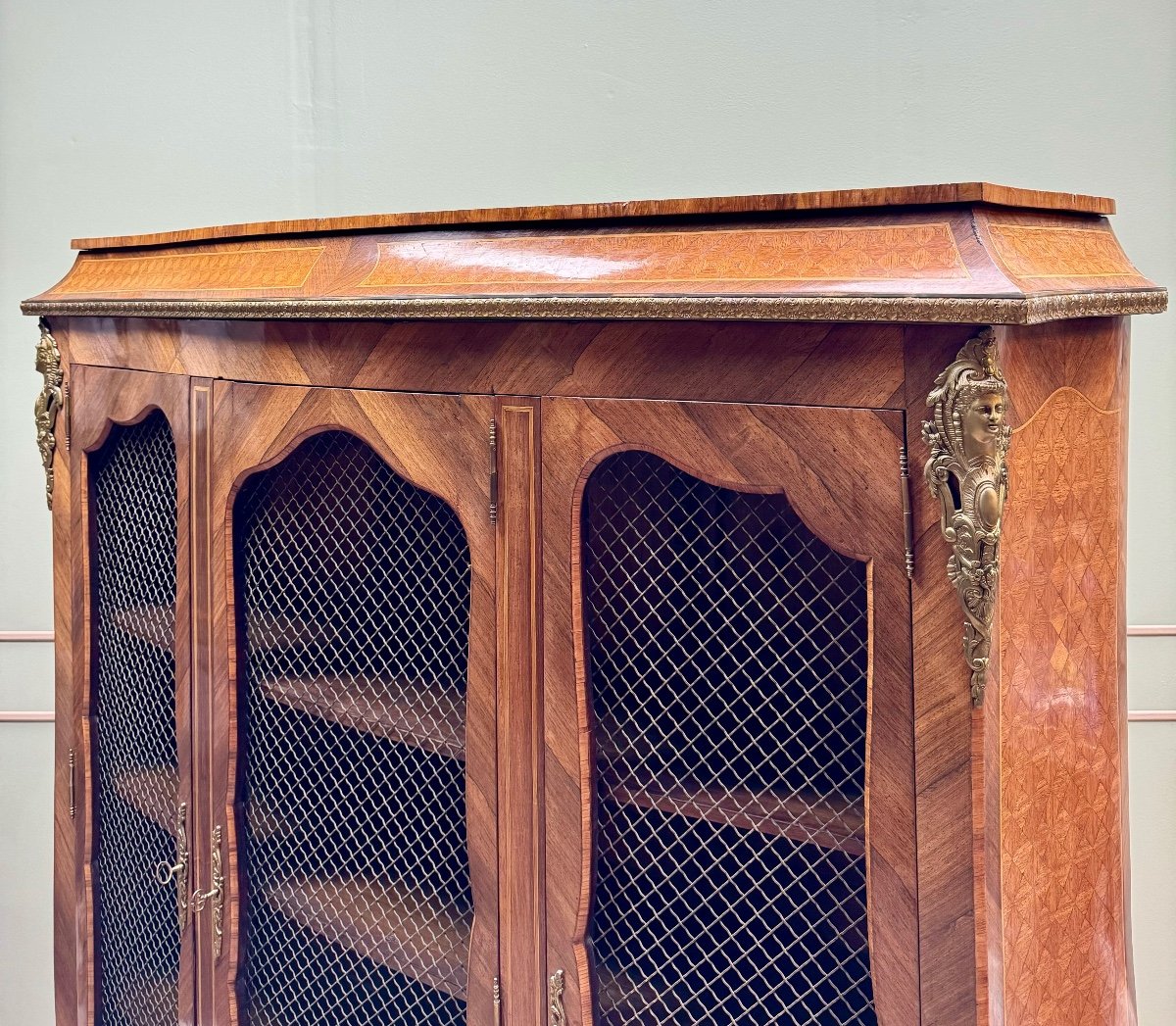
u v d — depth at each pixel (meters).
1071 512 0.98
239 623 1.31
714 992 1.00
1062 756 0.98
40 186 2.17
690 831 1.01
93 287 1.46
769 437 0.90
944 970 0.85
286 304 1.14
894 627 0.85
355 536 1.22
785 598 0.96
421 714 1.16
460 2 1.99
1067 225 0.99
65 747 1.58
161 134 2.17
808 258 0.88
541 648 1.04
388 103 2.06
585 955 1.04
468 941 1.13
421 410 1.11
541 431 1.03
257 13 2.11
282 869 1.29
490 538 1.07
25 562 2.20
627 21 1.88
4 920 2.25
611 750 1.03
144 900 1.48
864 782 0.92
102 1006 1.56
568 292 0.96
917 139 1.71
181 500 1.35
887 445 0.84
